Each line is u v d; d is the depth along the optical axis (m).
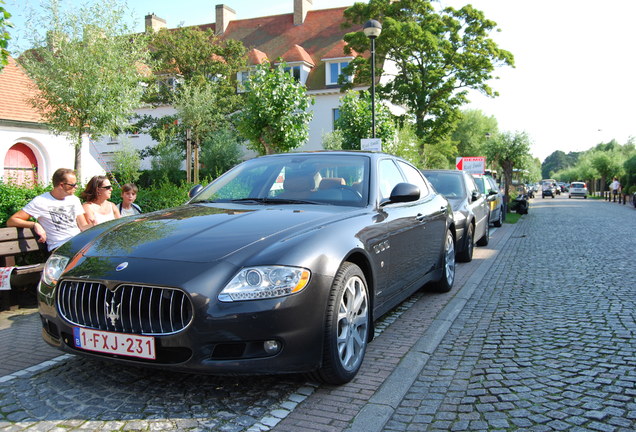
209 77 38.44
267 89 14.86
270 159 4.86
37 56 14.60
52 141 21.17
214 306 2.82
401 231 4.41
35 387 3.33
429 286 6.30
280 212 3.72
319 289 3.06
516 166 42.88
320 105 38.53
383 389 3.32
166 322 2.88
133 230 3.51
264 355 2.92
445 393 3.30
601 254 9.65
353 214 3.85
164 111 40.09
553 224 18.25
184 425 2.81
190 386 3.34
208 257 2.99
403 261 4.52
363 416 2.93
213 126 35.16
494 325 4.90
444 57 32.47
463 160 24.62
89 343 3.04
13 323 5.00
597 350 4.06
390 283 4.25
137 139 40.72
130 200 6.60
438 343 4.33
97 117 14.71
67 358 3.90
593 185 75.75
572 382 3.42
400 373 3.61
